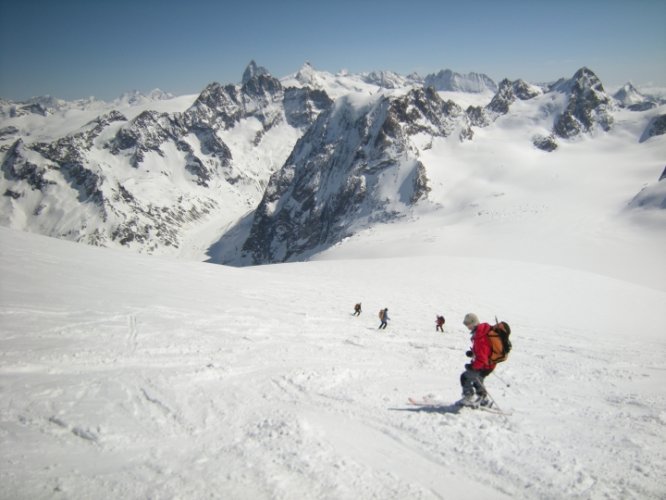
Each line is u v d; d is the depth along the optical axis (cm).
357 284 3719
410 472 529
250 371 945
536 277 4469
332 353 1216
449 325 2272
